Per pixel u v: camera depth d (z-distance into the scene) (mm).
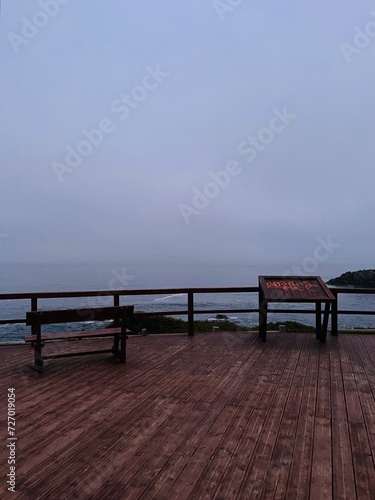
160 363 5348
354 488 2326
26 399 3889
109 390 4176
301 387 4297
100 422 3311
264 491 2289
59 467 2561
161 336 7426
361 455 2740
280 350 6184
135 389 4215
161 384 4391
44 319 4883
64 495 2244
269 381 4516
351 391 4172
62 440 2961
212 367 5137
